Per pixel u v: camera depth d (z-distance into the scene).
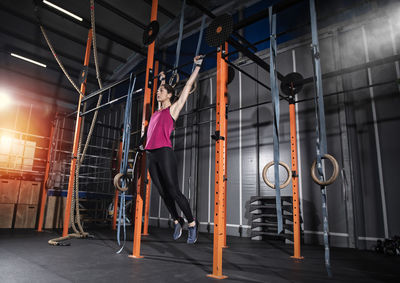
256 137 5.06
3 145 5.40
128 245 3.34
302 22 4.85
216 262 1.92
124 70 8.09
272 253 3.09
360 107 3.96
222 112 2.17
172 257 2.62
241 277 1.93
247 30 5.62
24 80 7.94
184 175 6.14
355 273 2.14
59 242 3.28
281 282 1.82
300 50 4.73
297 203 2.89
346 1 4.39
